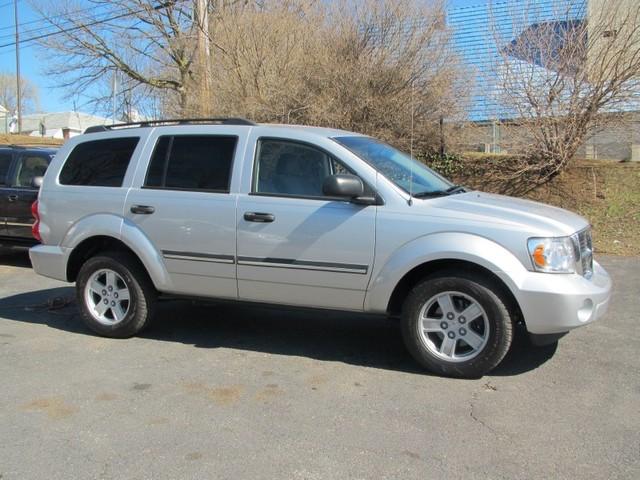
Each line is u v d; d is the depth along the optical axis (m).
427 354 4.78
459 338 4.72
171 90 21.06
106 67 23.22
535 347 5.45
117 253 5.78
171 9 21.06
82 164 6.04
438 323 4.77
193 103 15.73
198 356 5.31
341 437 3.78
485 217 4.61
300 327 6.20
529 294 4.41
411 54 13.50
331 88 13.69
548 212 4.90
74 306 7.09
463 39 16.73
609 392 4.44
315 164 5.10
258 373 4.89
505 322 4.56
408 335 4.83
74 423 4.00
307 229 4.96
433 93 13.52
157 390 4.55
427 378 4.75
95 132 6.09
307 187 5.08
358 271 4.85
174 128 5.67
